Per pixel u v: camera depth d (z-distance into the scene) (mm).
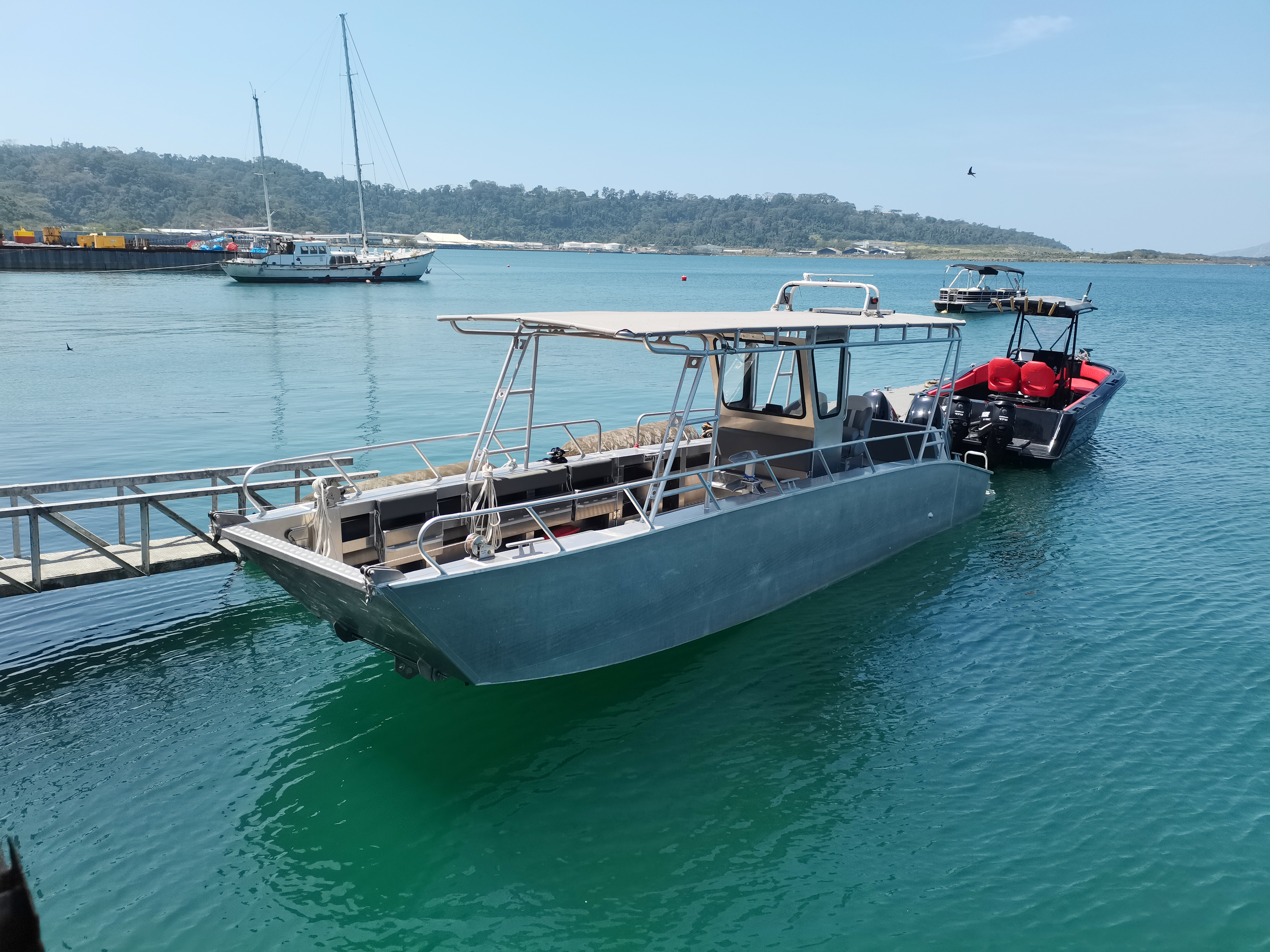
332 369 27719
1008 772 6809
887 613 9508
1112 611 9625
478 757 6953
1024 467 16047
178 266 81625
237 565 10758
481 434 8773
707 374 10250
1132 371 29188
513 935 5227
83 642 8719
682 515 8234
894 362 30453
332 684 8008
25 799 6273
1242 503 13664
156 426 18828
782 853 5922
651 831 6145
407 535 8156
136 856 5781
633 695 7832
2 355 29016
